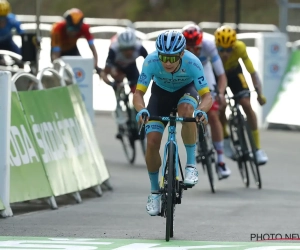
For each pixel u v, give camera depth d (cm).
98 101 5075
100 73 3488
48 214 2194
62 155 2366
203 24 7238
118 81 3384
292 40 4712
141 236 1869
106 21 7631
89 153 2553
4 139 2080
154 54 1838
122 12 10575
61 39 3741
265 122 4522
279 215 2208
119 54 3303
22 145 2198
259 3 9369
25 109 2256
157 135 1806
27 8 7175
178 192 1811
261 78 4488
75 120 2527
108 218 2141
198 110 1733
